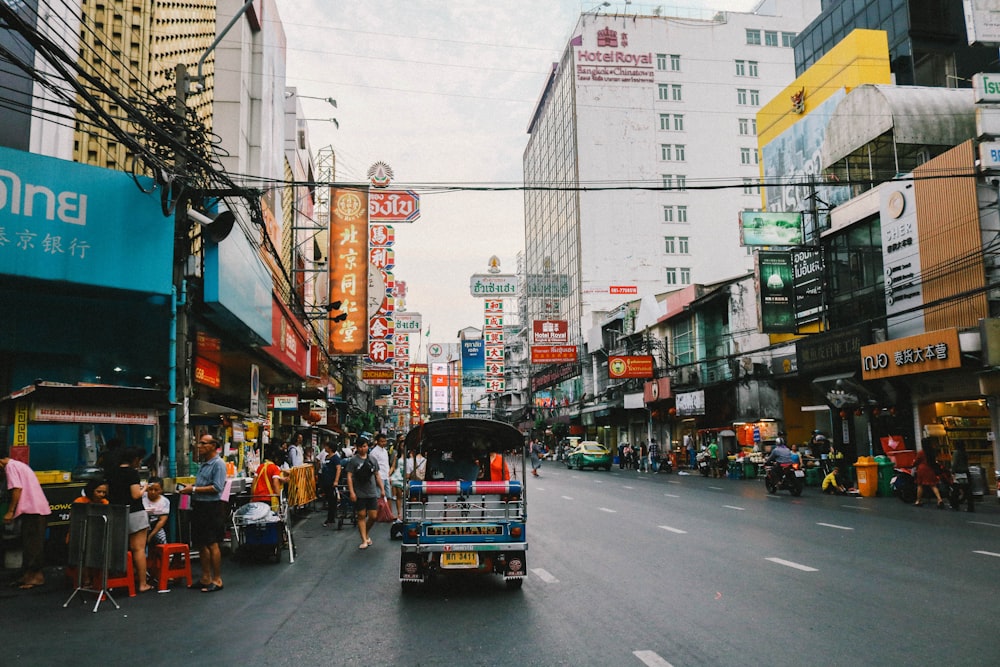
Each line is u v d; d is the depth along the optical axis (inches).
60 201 434.3
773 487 879.1
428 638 246.4
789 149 1478.8
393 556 439.5
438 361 4133.9
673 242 2994.6
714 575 350.3
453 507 331.0
